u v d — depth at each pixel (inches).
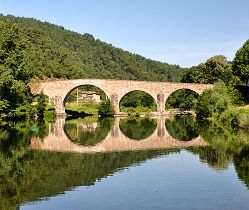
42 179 1333.7
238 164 1535.4
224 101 3550.7
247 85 4517.7
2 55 3422.7
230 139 2237.9
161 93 4694.9
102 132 2753.4
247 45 4439.0
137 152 1891.0
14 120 3607.3
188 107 5506.9
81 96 6791.3
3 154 1782.7
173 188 1214.3
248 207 1040.8
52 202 1095.6
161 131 2817.4
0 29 3619.6
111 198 1124.5
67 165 1562.5
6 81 3157.0
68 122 3580.2
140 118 4261.8
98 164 1584.6
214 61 5718.5
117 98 4640.8
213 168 1477.6
